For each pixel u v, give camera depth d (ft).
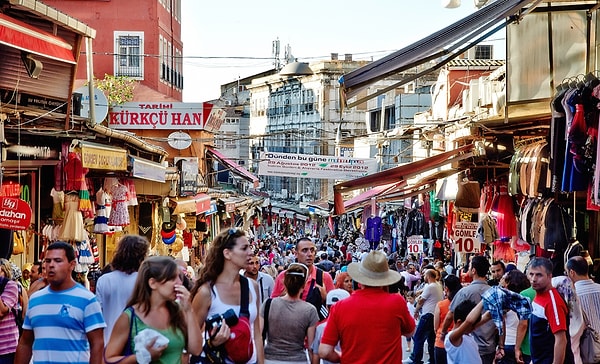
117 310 26.71
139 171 59.11
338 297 35.06
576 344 31.53
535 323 30.94
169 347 20.89
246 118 327.47
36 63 43.21
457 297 34.91
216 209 117.80
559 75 50.29
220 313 23.97
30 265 44.73
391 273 26.18
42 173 53.16
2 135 39.29
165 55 124.06
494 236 64.59
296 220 224.94
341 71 260.83
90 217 51.52
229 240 24.27
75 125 48.93
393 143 150.51
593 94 37.83
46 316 23.81
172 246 82.53
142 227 77.82
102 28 116.98
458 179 77.30
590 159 38.81
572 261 32.30
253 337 24.88
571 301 31.71
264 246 142.51
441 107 116.57
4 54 42.57
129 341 20.86
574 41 49.90
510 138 59.88
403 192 104.99
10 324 31.12
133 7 117.60
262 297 33.71
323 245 123.85
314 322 29.68
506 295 31.42
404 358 60.75
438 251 103.81
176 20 137.49
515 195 60.85
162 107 108.88
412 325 26.40
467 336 32.50
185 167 97.09
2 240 41.75
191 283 30.55
